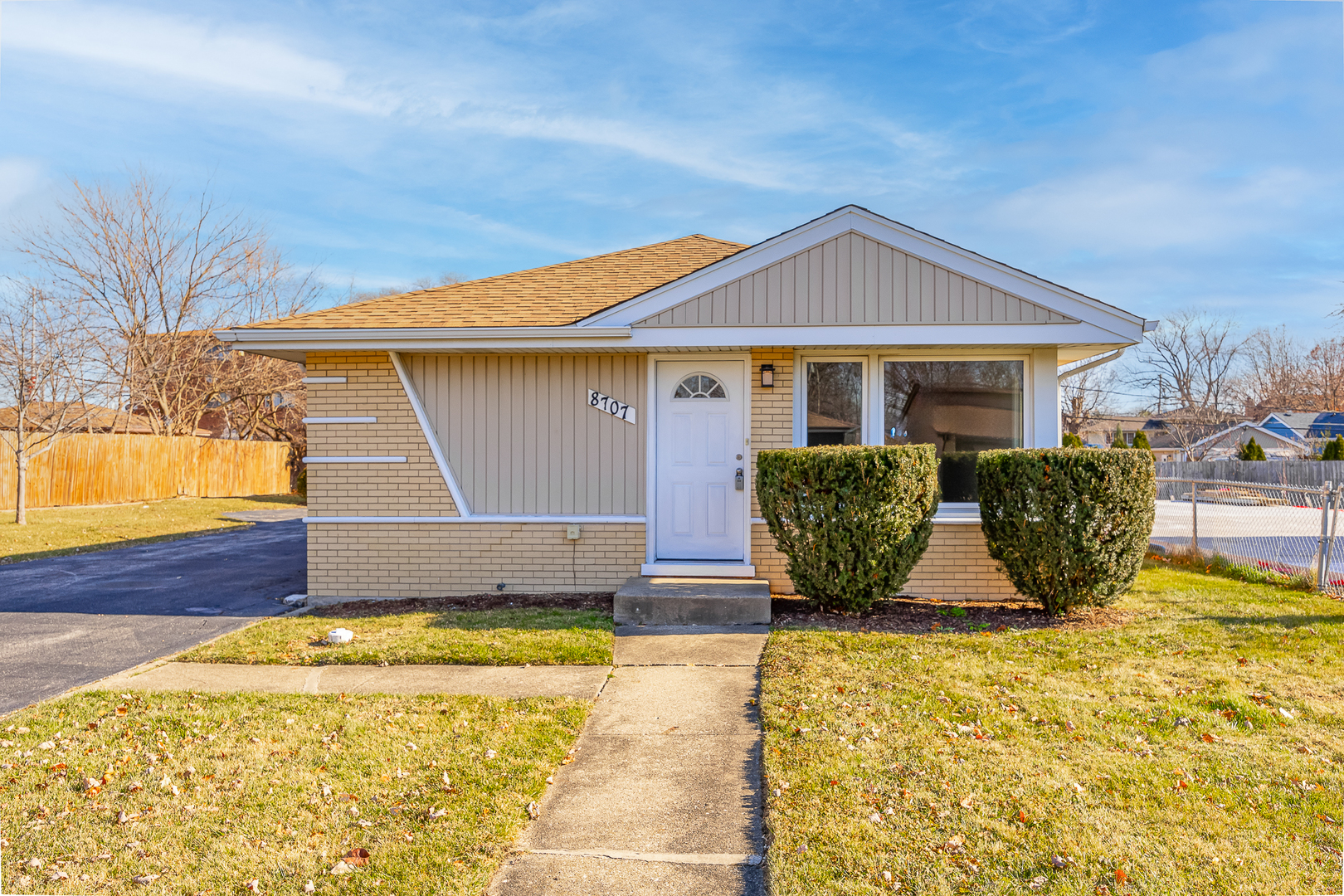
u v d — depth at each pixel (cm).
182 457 2472
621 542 850
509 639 645
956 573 805
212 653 619
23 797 370
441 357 865
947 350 841
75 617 784
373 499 857
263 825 345
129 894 296
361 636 663
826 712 465
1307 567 885
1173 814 341
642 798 377
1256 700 471
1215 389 4628
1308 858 307
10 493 1938
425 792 374
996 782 373
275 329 811
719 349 835
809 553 693
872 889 293
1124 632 634
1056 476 670
